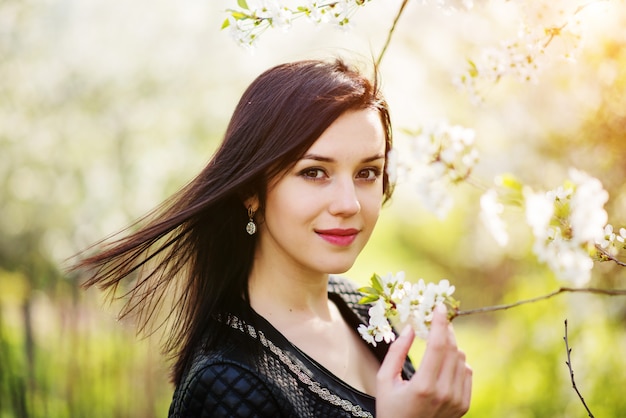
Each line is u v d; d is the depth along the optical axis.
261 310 1.53
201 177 1.52
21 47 4.84
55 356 3.74
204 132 5.12
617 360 3.17
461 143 1.07
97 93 4.98
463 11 1.42
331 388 1.43
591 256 1.00
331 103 1.37
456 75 1.42
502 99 3.92
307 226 1.40
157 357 3.78
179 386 1.44
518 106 3.80
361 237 1.43
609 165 2.87
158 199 4.97
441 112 4.99
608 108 2.84
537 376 3.59
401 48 4.86
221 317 1.47
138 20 4.97
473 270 7.00
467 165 1.07
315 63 1.47
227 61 5.12
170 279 1.63
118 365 3.73
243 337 1.42
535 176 3.83
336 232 1.39
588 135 3.07
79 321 3.72
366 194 1.42
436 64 4.77
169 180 5.01
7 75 4.87
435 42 4.72
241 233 1.54
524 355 3.69
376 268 8.46
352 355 1.62
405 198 8.91
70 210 5.02
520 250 4.18
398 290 1.18
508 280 5.67
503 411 3.68
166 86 5.05
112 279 1.61
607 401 3.13
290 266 1.53
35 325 4.11
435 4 1.42
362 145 1.39
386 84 5.18
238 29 1.34
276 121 1.40
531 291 3.77
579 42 1.38
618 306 3.17
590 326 3.33
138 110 5.04
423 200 1.06
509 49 1.38
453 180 1.06
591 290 1.09
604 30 2.18
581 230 0.95
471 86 1.41
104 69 4.96
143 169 5.01
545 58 1.37
